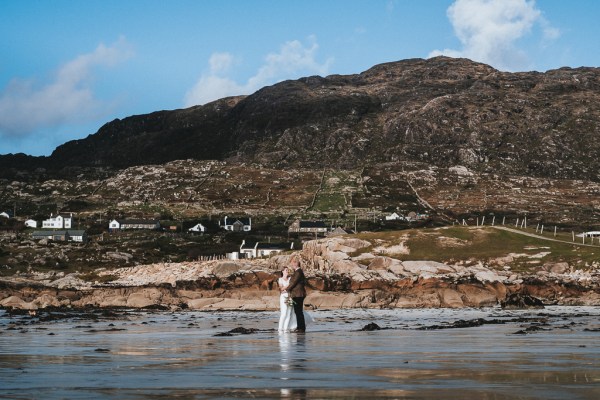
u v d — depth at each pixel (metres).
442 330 32.31
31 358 18.70
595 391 11.66
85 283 108.62
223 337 28.34
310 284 81.00
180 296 84.50
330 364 16.44
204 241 194.38
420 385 12.57
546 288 84.62
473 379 13.37
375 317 50.28
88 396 11.41
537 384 12.59
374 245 103.38
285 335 29.14
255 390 12.09
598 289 84.62
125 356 19.16
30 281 103.12
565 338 26.17
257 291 82.50
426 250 102.12
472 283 79.50
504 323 39.06
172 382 13.22
